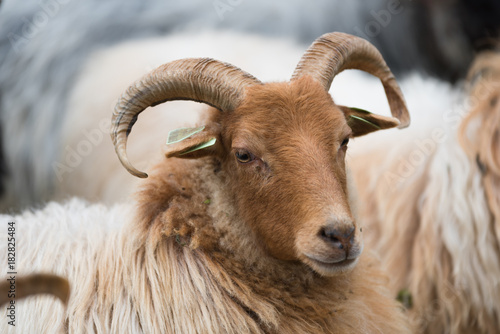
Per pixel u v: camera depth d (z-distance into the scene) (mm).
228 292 5141
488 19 15039
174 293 5066
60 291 3383
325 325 5297
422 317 7438
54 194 11289
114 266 5262
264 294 5188
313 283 5301
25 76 12328
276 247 4977
